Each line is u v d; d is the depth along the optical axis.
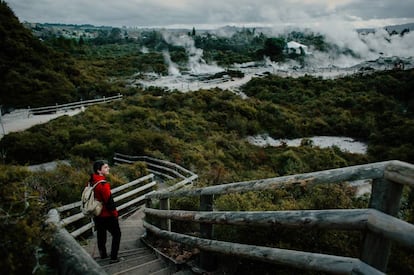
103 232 3.98
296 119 30.73
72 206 4.64
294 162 16.69
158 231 4.25
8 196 1.69
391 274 2.29
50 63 35.75
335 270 1.64
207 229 3.11
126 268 3.77
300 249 2.89
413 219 2.96
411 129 25.53
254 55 90.69
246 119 27.78
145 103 26.42
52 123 18.02
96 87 34.00
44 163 13.23
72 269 1.27
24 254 1.41
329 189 4.34
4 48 32.97
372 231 1.42
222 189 2.70
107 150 13.52
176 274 3.19
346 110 34.25
